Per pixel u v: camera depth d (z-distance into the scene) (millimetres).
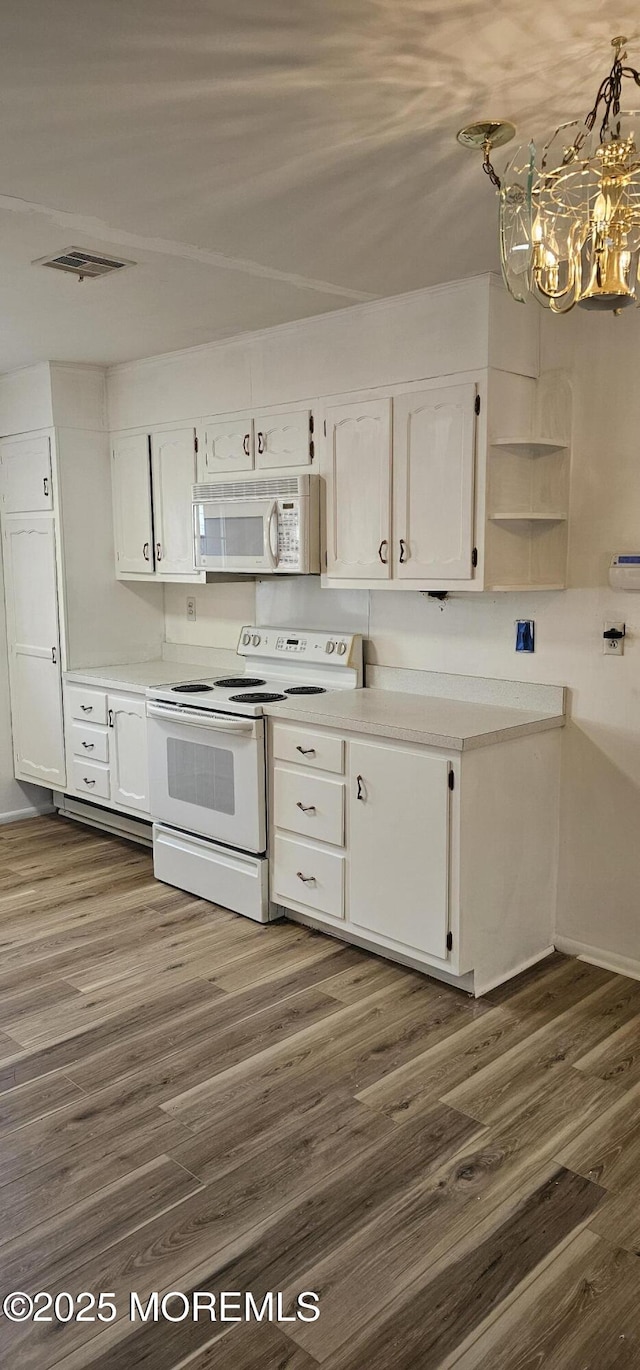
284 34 1516
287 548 3504
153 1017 2814
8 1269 1833
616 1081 2455
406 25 1492
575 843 3162
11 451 4605
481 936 2912
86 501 4453
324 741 3162
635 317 2801
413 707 3277
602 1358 1627
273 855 3469
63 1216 1976
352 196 2209
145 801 4129
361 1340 1666
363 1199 2016
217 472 3893
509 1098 2381
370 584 3311
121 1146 2207
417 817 2883
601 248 1573
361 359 3227
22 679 4840
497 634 3277
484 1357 1630
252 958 3225
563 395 2990
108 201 2238
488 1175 2088
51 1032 2734
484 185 2141
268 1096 2402
